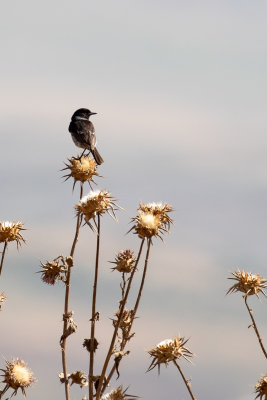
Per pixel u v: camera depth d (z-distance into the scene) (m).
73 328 10.96
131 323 10.68
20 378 10.09
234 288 10.37
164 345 9.81
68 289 11.34
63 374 10.85
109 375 10.59
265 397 9.94
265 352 9.90
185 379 9.71
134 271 10.60
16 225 11.26
